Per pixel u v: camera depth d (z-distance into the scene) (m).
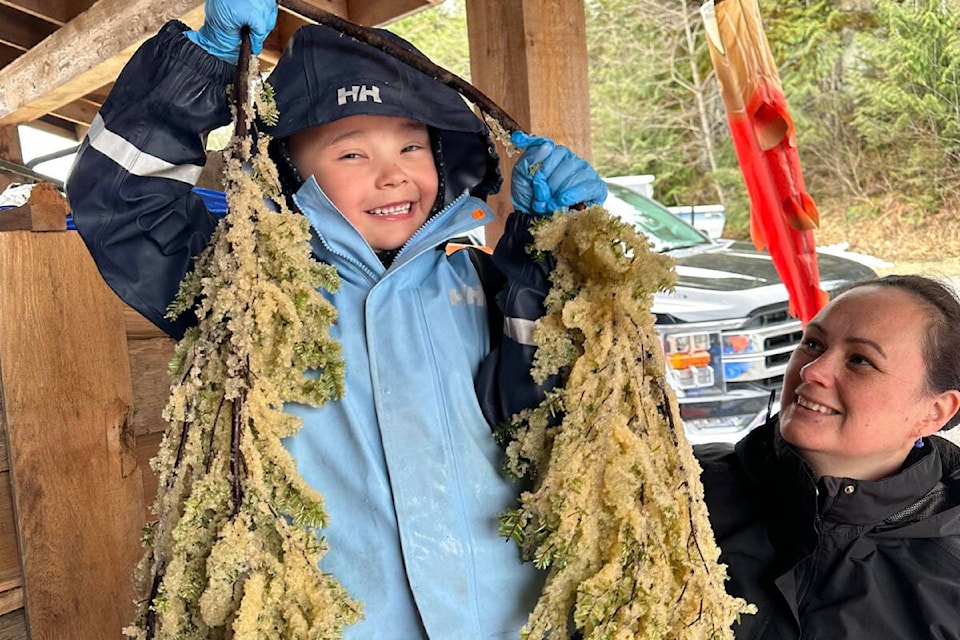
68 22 3.49
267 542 0.79
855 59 7.86
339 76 0.90
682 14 9.30
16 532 1.20
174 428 0.80
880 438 1.21
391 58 0.93
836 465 1.28
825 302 2.65
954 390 1.22
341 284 0.95
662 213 3.77
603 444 0.86
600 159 9.73
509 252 0.96
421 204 0.99
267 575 0.77
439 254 1.04
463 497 0.91
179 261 0.90
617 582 0.85
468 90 0.90
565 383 0.90
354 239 0.93
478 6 1.93
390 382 0.91
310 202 0.93
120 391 1.31
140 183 0.85
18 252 1.20
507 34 1.88
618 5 9.62
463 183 1.09
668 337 2.68
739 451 1.39
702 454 1.49
